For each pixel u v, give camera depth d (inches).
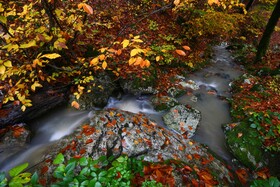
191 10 335.0
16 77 163.9
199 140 189.0
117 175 97.6
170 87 250.4
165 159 142.0
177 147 158.6
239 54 390.9
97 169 92.5
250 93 255.9
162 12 373.7
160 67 274.7
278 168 167.3
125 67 235.3
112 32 283.9
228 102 247.1
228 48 415.8
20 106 158.7
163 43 306.2
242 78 293.6
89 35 250.8
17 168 68.1
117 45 255.6
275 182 84.3
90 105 194.9
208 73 313.3
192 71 304.5
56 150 137.3
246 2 570.6
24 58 156.3
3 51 142.9
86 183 80.0
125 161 106.6
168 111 214.8
